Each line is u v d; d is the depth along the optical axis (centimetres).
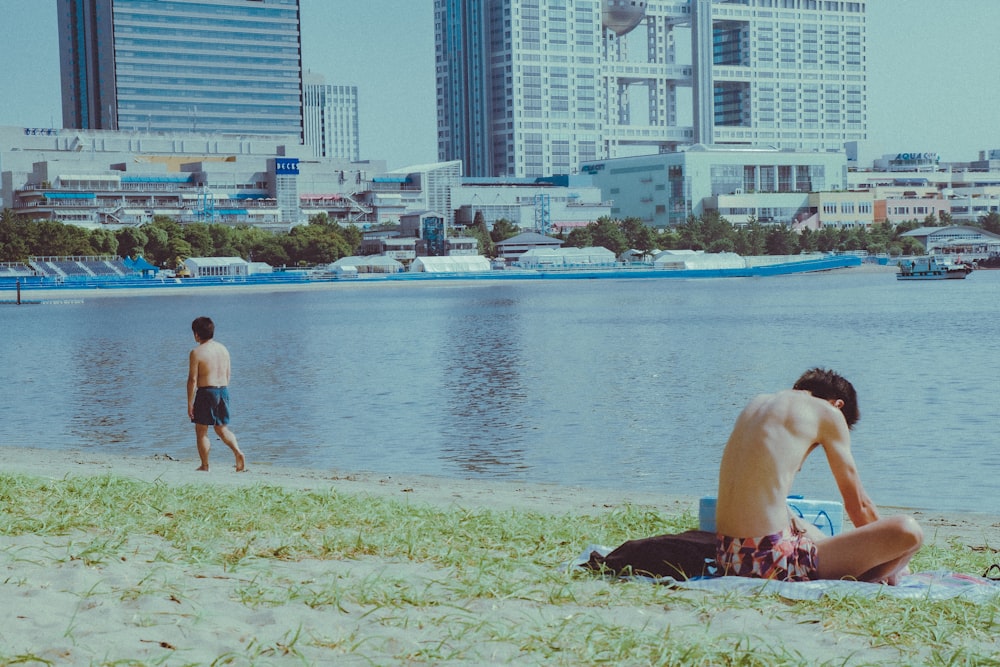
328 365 5672
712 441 2978
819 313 10281
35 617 761
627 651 701
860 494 848
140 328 9600
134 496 1455
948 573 938
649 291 17500
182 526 1200
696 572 916
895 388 4259
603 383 4638
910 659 705
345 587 876
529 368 5381
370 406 3859
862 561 855
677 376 4909
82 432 3222
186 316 11738
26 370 5516
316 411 3719
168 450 2848
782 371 5088
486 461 2669
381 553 1086
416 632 750
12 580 879
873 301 12575
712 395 4150
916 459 2636
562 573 962
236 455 2195
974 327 8006
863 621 776
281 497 1534
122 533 1129
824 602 810
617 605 837
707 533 958
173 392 4397
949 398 3897
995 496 2189
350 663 673
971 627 782
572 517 1456
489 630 745
